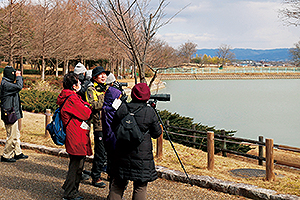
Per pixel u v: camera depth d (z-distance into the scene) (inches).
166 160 255.1
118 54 1675.7
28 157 252.1
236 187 187.8
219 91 1892.2
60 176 208.1
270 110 1082.7
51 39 1144.2
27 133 331.0
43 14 1123.3
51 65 2048.5
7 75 228.7
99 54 1660.9
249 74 3607.3
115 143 136.2
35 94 610.2
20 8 948.0
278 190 186.4
